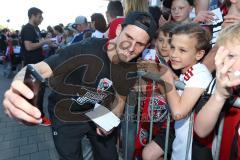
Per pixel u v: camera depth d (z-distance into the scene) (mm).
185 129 1688
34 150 3832
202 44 1793
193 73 1638
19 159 3592
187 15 2781
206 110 1435
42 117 1012
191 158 1729
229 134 1492
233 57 1388
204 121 1448
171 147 1911
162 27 2186
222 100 1380
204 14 2500
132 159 2064
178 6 2727
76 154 2176
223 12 2561
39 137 4270
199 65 1690
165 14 3074
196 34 1769
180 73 1898
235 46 1431
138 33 1566
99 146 2229
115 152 2305
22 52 5801
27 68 1060
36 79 1013
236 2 2162
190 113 1635
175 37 1806
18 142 4109
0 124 4828
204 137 1547
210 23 2445
